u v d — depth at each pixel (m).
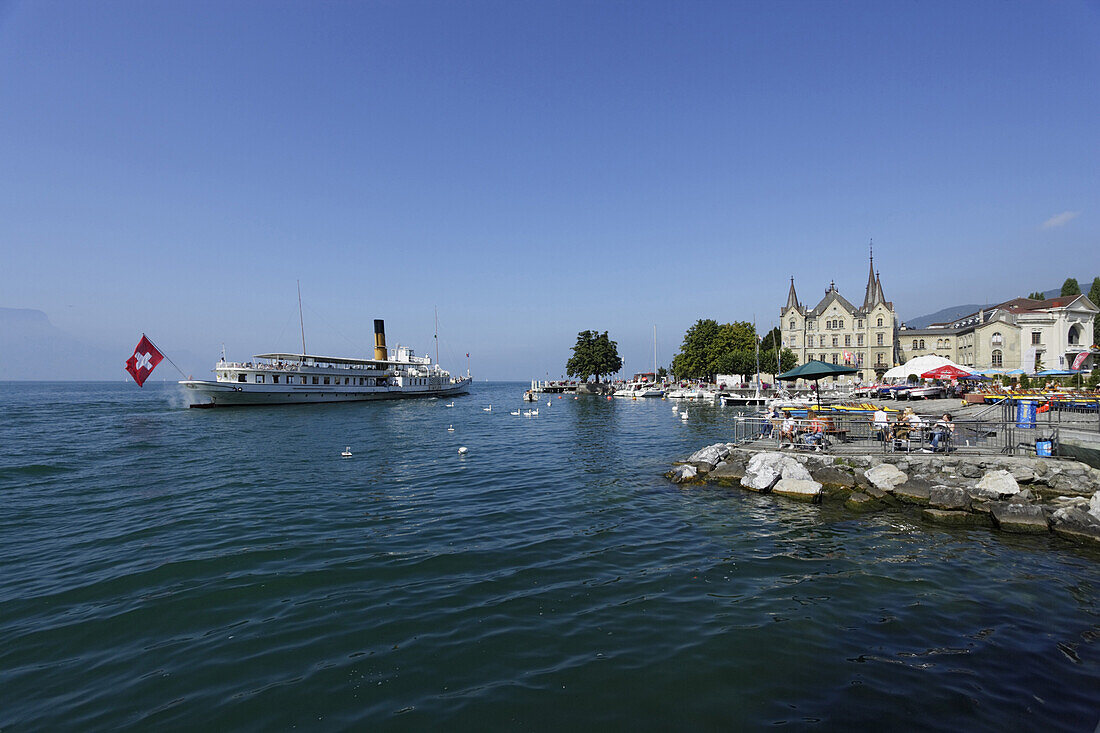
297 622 8.55
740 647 7.75
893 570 10.93
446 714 6.22
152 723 6.09
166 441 33.09
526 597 9.54
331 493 18.17
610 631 8.26
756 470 18.59
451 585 10.09
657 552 12.08
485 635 8.12
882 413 20.94
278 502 16.78
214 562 11.27
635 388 106.69
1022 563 11.28
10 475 21.44
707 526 14.20
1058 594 9.67
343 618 8.69
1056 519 13.33
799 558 11.69
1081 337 78.44
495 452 28.81
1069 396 30.98
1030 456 17.75
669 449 29.83
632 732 5.86
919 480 16.33
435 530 13.76
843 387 72.56
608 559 11.60
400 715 6.21
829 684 6.80
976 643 7.88
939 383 53.00
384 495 17.88
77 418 50.38
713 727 5.93
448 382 109.69
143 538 13.02
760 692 6.62
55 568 11.01
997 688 6.69
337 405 72.69
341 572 10.73
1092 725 5.93
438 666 7.26
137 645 7.85
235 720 6.13
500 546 12.45
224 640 7.97
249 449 29.45
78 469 22.88
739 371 85.94
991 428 23.30
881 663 7.32
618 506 16.38
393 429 41.78
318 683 6.86
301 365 70.31
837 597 9.56
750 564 11.31
